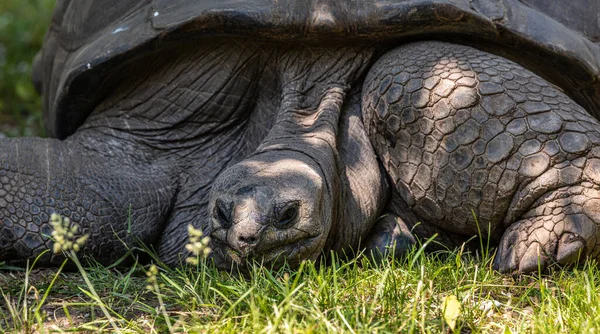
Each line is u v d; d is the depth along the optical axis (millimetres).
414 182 12508
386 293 9977
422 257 11078
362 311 9469
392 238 12945
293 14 12492
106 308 10398
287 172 11352
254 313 8961
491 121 11812
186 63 13516
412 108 12203
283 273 11000
